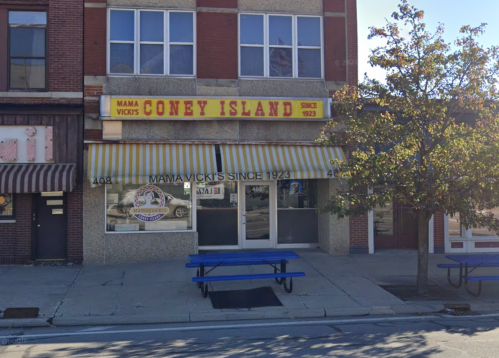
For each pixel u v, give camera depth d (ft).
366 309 29.43
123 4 43.78
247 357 20.94
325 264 41.93
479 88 31.71
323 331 25.34
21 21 43.09
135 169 41.14
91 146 41.98
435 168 31.42
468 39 31.76
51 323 27.17
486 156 29.76
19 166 40.88
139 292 32.94
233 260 32.12
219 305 29.99
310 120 44.91
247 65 45.70
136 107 42.47
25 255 41.73
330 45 46.32
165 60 44.21
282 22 46.44
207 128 43.96
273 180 48.37
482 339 23.67
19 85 43.01
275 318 28.48
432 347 22.31
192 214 44.16
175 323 27.63
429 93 32.42
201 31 44.57
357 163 32.01
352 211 32.65
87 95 42.57
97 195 42.45
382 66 32.53
